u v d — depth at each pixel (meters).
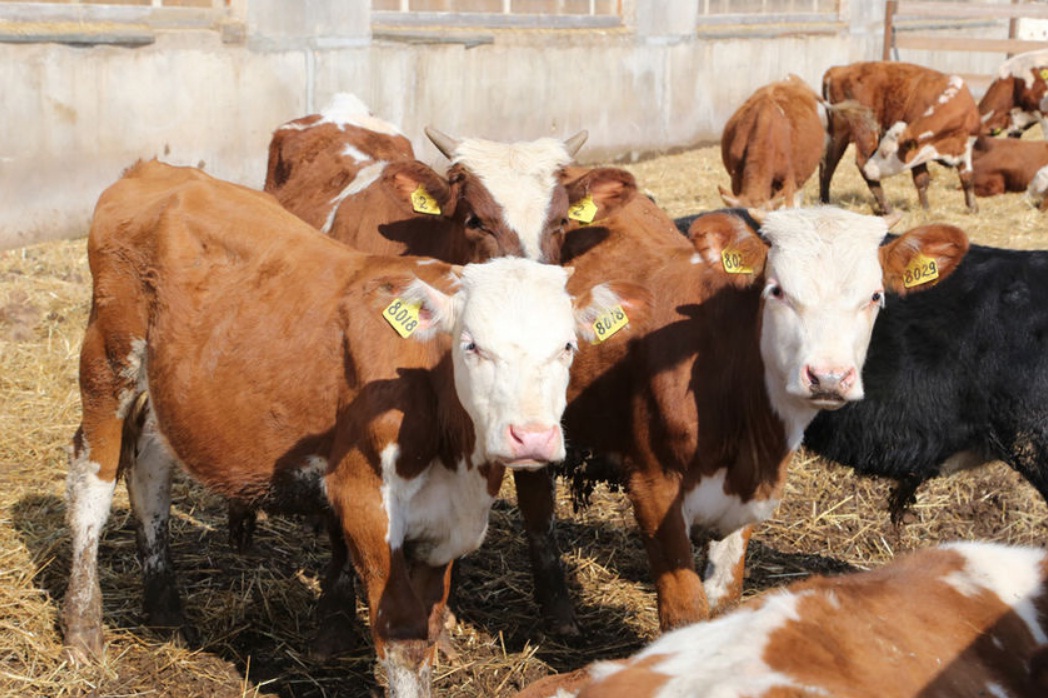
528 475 5.20
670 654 2.68
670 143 19.47
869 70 14.42
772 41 21.34
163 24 12.48
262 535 6.02
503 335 3.73
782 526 6.38
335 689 4.77
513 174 5.41
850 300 4.12
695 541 5.03
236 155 13.30
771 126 12.03
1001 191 14.97
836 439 5.45
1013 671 2.78
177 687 4.70
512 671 4.93
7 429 6.92
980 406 5.22
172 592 5.12
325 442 4.28
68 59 11.54
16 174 11.27
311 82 13.92
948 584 2.96
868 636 2.72
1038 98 17.31
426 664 4.38
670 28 18.95
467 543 4.29
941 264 4.41
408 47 15.03
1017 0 28.05
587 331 4.07
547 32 16.95
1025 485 6.76
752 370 4.45
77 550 4.86
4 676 4.62
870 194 15.09
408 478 4.10
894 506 5.70
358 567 4.18
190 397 4.54
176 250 4.70
